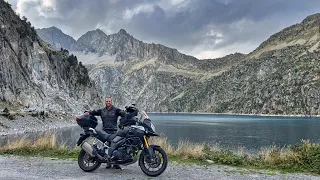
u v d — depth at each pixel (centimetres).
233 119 19975
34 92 11794
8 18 13300
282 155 1299
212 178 972
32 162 1223
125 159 1041
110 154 1047
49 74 14400
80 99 17550
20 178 926
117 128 1166
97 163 1070
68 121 11156
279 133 8606
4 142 4525
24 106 10431
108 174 1023
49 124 9112
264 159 1302
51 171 1046
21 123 7788
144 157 1027
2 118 7462
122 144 1043
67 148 1587
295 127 11475
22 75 11844
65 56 19962
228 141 6294
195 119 19888
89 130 1089
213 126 12012
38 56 14175
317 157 1176
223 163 1269
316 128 10762
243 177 992
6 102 9919
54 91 13675
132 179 954
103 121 1170
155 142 1602
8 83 10625
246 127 11488
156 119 19750
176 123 14288
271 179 971
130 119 1060
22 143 1606
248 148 4791
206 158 1345
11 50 11831
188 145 1538
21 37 13562
